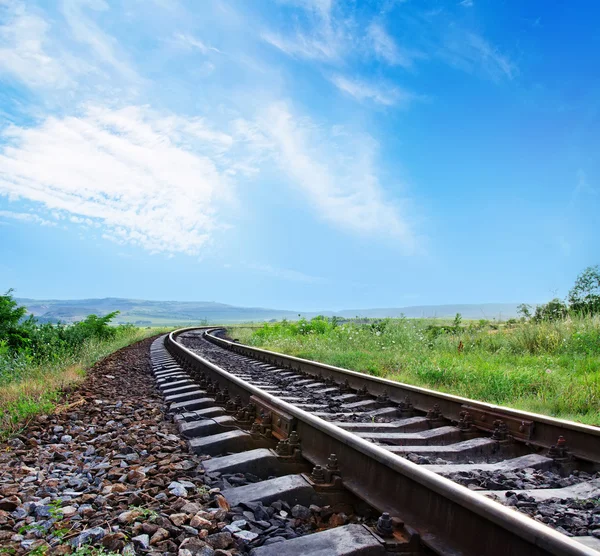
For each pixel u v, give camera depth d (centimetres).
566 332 1158
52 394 763
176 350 1491
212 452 476
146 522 298
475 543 254
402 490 310
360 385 824
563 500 352
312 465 418
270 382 945
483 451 494
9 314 1433
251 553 266
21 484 388
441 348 1280
